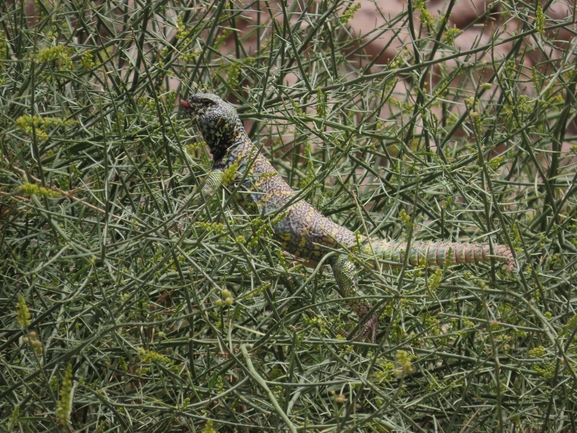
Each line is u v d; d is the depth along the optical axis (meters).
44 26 6.29
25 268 5.53
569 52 6.87
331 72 7.82
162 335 4.91
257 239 4.74
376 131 7.41
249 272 5.25
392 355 5.43
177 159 6.53
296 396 4.64
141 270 5.15
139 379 5.31
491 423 5.79
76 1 7.32
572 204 7.23
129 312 5.39
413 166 6.44
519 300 5.36
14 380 4.91
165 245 5.27
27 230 5.83
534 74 6.78
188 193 6.27
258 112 6.59
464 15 11.41
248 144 6.18
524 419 5.82
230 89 6.75
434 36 7.93
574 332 4.81
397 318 5.12
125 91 6.00
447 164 6.56
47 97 6.69
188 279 5.50
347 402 5.23
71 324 5.17
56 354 5.42
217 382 5.11
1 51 6.12
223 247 5.10
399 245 5.64
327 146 6.95
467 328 5.06
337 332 5.62
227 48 10.17
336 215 6.93
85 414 5.63
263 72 7.26
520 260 6.00
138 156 6.43
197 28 6.88
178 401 4.80
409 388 5.77
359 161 6.38
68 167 6.02
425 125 6.86
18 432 4.64
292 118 6.35
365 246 5.67
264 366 5.35
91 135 5.84
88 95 6.07
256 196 5.87
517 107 6.82
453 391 5.70
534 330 4.98
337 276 5.63
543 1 10.23
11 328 5.52
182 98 7.27
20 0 6.54
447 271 5.70
